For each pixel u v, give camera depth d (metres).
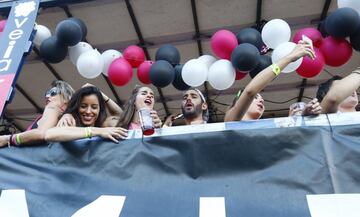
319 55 2.48
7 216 1.54
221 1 4.53
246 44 2.41
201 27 4.98
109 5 4.60
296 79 5.79
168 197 1.46
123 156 1.61
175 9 4.67
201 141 1.56
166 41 5.22
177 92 6.10
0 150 1.76
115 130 1.67
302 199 1.36
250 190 1.42
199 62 2.79
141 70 3.13
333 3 4.47
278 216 1.33
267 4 4.58
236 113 1.75
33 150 1.73
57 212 1.50
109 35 5.14
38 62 5.43
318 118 1.53
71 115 1.98
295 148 1.48
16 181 1.64
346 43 2.40
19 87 6.10
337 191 1.36
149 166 1.56
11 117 6.96
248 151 1.50
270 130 1.53
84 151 1.66
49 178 1.62
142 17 4.81
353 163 1.41
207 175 1.49
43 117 2.00
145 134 1.61
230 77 2.57
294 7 4.62
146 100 2.29
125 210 1.45
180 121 4.90
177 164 1.54
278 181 1.42
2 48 2.16
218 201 1.41
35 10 2.29
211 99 6.39
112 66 3.09
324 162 1.43
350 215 1.30
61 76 5.80
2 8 2.43
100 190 1.53
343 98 1.68
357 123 1.49
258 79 1.69
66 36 2.59
